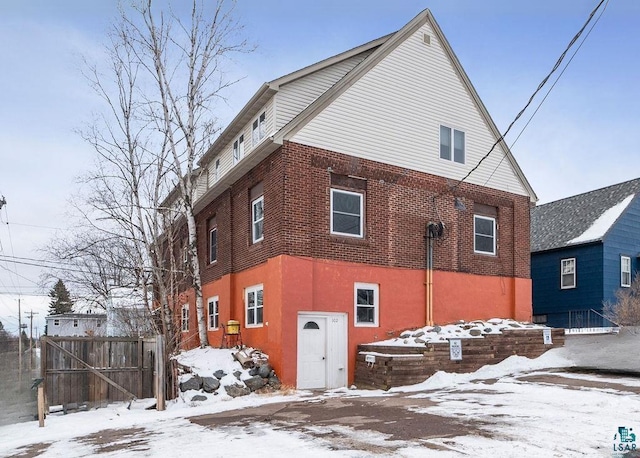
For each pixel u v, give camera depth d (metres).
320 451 6.68
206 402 12.58
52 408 13.21
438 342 14.43
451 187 18.08
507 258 19.48
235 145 20.20
